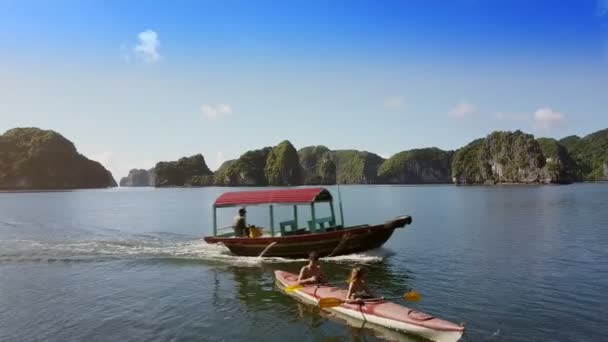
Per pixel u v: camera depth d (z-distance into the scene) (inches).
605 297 576.4
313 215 858.1
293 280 624.1
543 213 1847.9
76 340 458.9
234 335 464.8
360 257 852.0
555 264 781.9
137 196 5019.7
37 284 689.6
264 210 2397.9
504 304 551.8
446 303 558.9
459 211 2043.6
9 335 474.3
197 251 975.0
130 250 995.3
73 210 2549.2
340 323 490.6
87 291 646.5
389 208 2359.7
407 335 451.8
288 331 471.8
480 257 855.1
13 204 3262.8
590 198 3043.8
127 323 506.9
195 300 593.9
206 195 5128.0
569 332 459.2
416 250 936.3
